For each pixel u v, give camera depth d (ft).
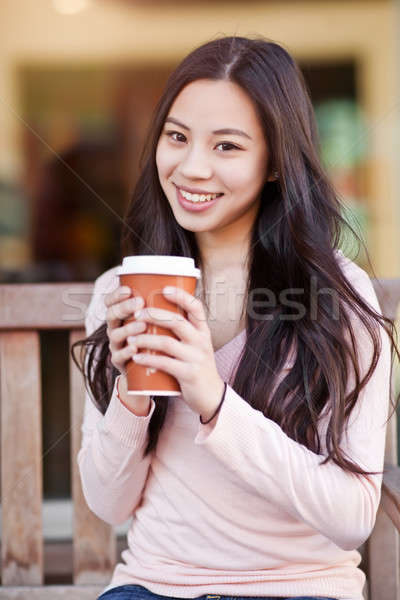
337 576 5.23
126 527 8.54
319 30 19.54
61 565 7.80
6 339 6.73
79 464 5.74
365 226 18.61
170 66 20.74
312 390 5.33
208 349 4.43
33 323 6.66
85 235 19.81
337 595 5.15
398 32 19.29
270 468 4.76
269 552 5.19
